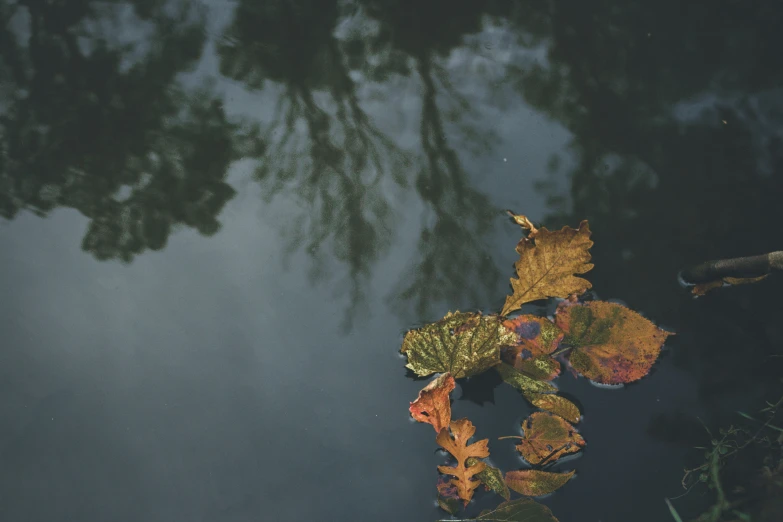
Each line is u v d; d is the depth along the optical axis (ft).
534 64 8.60
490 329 7.68
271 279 7.95
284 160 8.30
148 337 7.81
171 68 8.66
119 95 8.56
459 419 7.52
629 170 8.17
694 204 8.05
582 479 7.44
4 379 7.73
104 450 7.57
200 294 7.92
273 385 7.69
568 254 7.80
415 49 8.70
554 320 7.78
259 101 8.52
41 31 8.85
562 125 8.35
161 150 8.36
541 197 8.11
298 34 8.79
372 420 7.59
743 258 7.75
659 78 8.50
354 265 7.97
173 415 7.63
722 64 8.52
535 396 7.59
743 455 7.47
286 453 7.54
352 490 7.45
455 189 8.16
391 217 8.09
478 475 7.44
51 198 8.21
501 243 8.00
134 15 8.90
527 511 7.36
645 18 8.75
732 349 7.70
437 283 7.90
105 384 7.71
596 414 7.57
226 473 7.50
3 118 8.49
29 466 7.54
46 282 7.97
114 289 7.95
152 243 8.07
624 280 7.87
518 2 8.87
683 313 7.79
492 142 8.30
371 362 7.73
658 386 7.63
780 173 8.12
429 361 7.66
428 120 8.40
